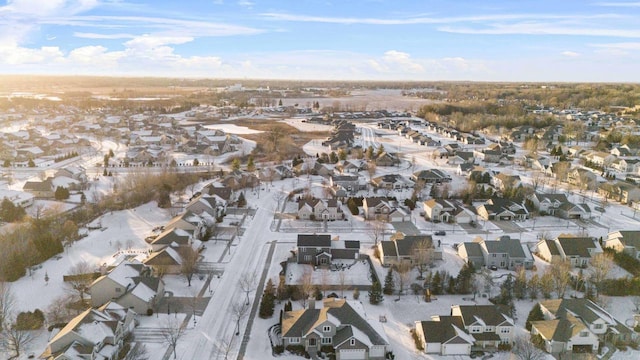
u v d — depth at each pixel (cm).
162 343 7006
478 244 10138
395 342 7194
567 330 7044
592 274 9038
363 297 8550
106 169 18012
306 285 8312
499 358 6800
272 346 7000
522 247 9912
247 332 7375
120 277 8156
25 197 13162
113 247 10531
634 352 6969
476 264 9900
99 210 12838
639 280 8594
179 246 9912
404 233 11631
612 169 18025
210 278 9194
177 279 9131
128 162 19238
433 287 8688
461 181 16325
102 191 14912
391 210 12712
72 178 15225
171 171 16175
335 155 19812
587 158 19225
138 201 13650
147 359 6525
